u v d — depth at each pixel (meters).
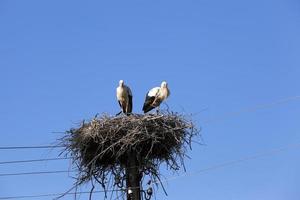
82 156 14.90
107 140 14.66
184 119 15.16
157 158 14.98
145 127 14.52
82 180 14.67
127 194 14.17
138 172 14.43
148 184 14.37
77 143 14.94
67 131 15.18
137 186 14.23
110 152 14.71
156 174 14.54
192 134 15.09
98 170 14.79
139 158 14.54
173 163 14.86
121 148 14.26
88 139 14.73
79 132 15.05
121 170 14.72
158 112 15.05
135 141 14.30
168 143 14.88
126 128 14.59
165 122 14.88
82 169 14.77
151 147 14.32
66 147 15.07
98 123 14.74
